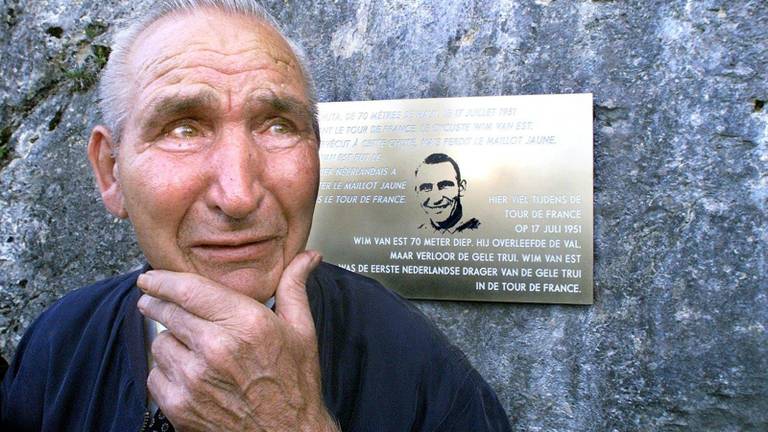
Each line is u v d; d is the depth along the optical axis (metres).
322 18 1.85
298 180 0.89
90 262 1.93
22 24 2.02
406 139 1.72
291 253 0.92
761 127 1.53
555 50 1.66
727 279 1.53
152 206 0.86
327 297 1.06
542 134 1.63
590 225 1.59
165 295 0.81
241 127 0.86
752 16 1.54
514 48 1.69
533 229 1.63
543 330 1.64
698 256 1.55
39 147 1.99
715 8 1.56
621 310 1.59
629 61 1.61
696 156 1.56
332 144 1.76
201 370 0.77
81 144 1.96
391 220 1.72
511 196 1.64
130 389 0.96
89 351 1.06
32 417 1.11
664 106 1.58
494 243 1.65
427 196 1.70
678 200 1.57
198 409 0.79
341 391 0.98
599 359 1.60
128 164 0.88
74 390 1.04
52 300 1.95
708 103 1.56
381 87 1.79
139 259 1.89
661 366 1.56
